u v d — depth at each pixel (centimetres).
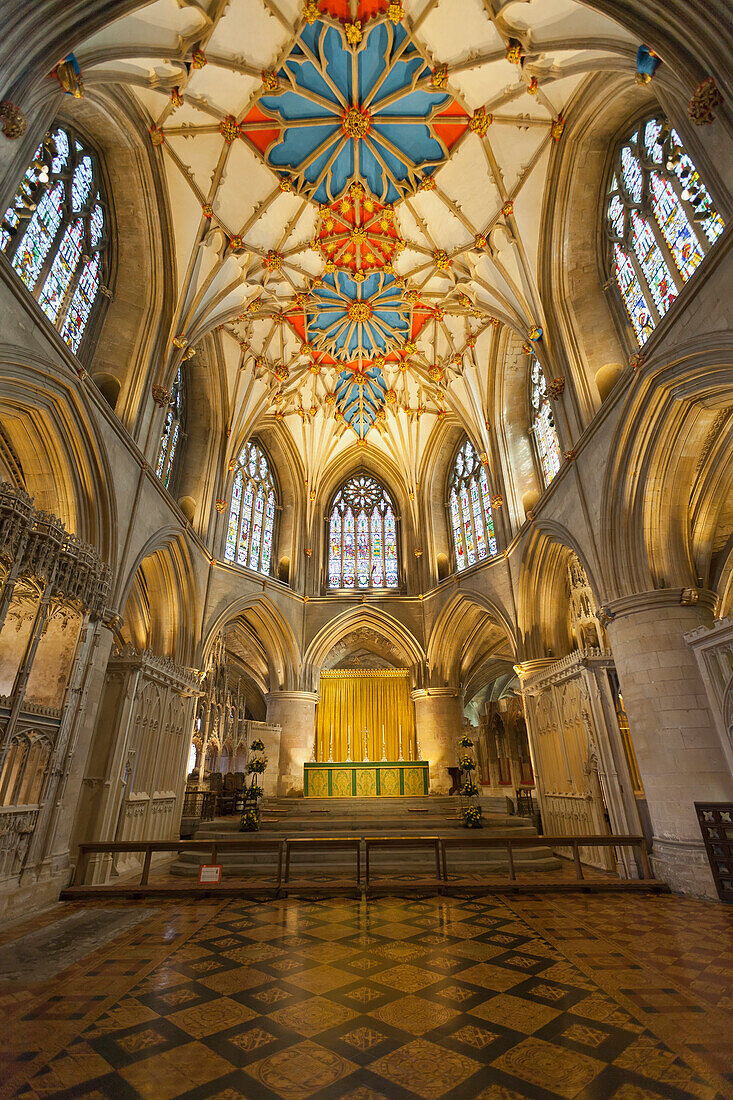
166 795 1325
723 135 753
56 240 1101
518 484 1883
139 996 459
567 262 1386
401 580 2508
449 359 2056
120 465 1201
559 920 712
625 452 1098
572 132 1270
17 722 795
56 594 887
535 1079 328
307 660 2288
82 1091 316
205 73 1184
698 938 618
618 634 1083
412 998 453
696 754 928
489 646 2459
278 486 2545
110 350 1337
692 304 883
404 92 1287
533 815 1730
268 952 581
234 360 1972
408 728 2383
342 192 1570
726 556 1120
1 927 691
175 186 1384
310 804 1848
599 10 802
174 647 1686
